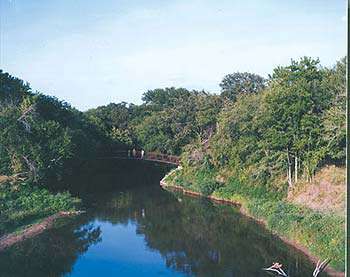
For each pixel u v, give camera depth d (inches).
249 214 1675.7
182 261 1240.2
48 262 1234.6
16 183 1834.4
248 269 1144.8
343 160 1565.0
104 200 2078.0
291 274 1061.1
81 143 2496.3
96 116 3582.7
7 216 1552.7
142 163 3257.9
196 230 1549.0
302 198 1525.6
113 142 3351.4
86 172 2839.6
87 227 1599.4
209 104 2746.1
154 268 1186.0
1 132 1918.1
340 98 1509.6
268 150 1780.3
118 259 1264.8
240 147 1961.1
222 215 1734.7
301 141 1547.7
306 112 1552.7
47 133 2055.9
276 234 1385.3
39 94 2331.4
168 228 1588.3
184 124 3043.8
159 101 4101.9
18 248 1346.0
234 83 3353.8
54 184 2162.9
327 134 1502.2
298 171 1680.6
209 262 1218.6
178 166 2763.3
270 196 1724.9
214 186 2126.0
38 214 1674.5
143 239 1456.7
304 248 1217.4
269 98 1600.6
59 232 1528.1
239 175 2010.3
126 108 4072.3
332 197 1429.6
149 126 3218.5
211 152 2278.5
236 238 1416.1
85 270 1178.0
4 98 2181.3
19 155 1899.6
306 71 1600.6
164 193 2258.9
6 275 1132.5
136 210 1875.0
